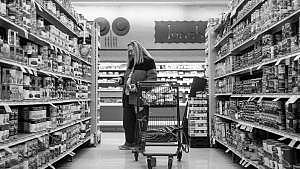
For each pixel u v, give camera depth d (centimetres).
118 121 1120
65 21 554
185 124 761
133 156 618
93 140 742
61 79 502
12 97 319
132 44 700
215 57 757
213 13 1143
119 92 1135
